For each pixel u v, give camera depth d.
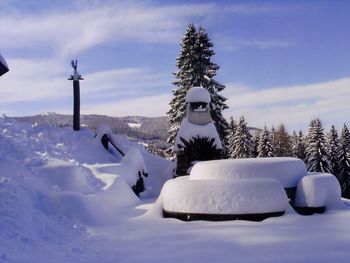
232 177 12.91
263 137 50.53
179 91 35.34
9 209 9.29
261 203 11.30
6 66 11.84
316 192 12.20
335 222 10.43
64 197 11.80
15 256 6.98
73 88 23.12
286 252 7.57
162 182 22.30
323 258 7.03
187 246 8.30
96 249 8.34
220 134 34.47
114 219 12.01
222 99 35.03
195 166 14.08
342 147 50.19
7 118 19.33
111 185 14.91
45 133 20.05
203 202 11.53
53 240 9.09
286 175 13.02
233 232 9.46
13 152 14.23
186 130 20.61
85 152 19.97
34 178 12.80
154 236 9.47
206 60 35.03
